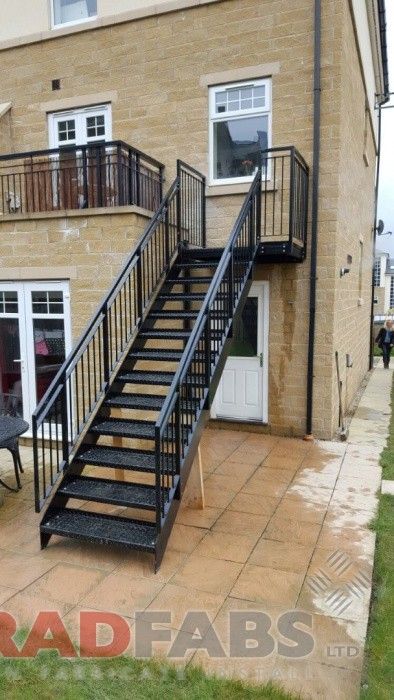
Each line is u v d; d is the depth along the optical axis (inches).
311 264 258.5
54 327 257.4
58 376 164.2
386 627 118.6
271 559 149.3
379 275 1400.1
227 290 199.8
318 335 262.5
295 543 158.7
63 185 267.9
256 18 261.1
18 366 270.8
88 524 157.3
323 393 264.7
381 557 149.8
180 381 151.8
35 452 152.7
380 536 162.6
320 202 256.5
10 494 203.2
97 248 239.1
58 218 244.5
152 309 228.4
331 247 256.4
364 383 456.1
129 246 232.4
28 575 143.0
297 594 131.9
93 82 302.5
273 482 209.0
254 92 269.6
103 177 271.4
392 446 256.2
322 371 263.6
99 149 243.3
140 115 293.1
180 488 154.7
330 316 259.3
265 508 184.2
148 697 99.3
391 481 209.5
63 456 166.6
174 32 279.6
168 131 287.9
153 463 163.5
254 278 272.4
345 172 277.1
